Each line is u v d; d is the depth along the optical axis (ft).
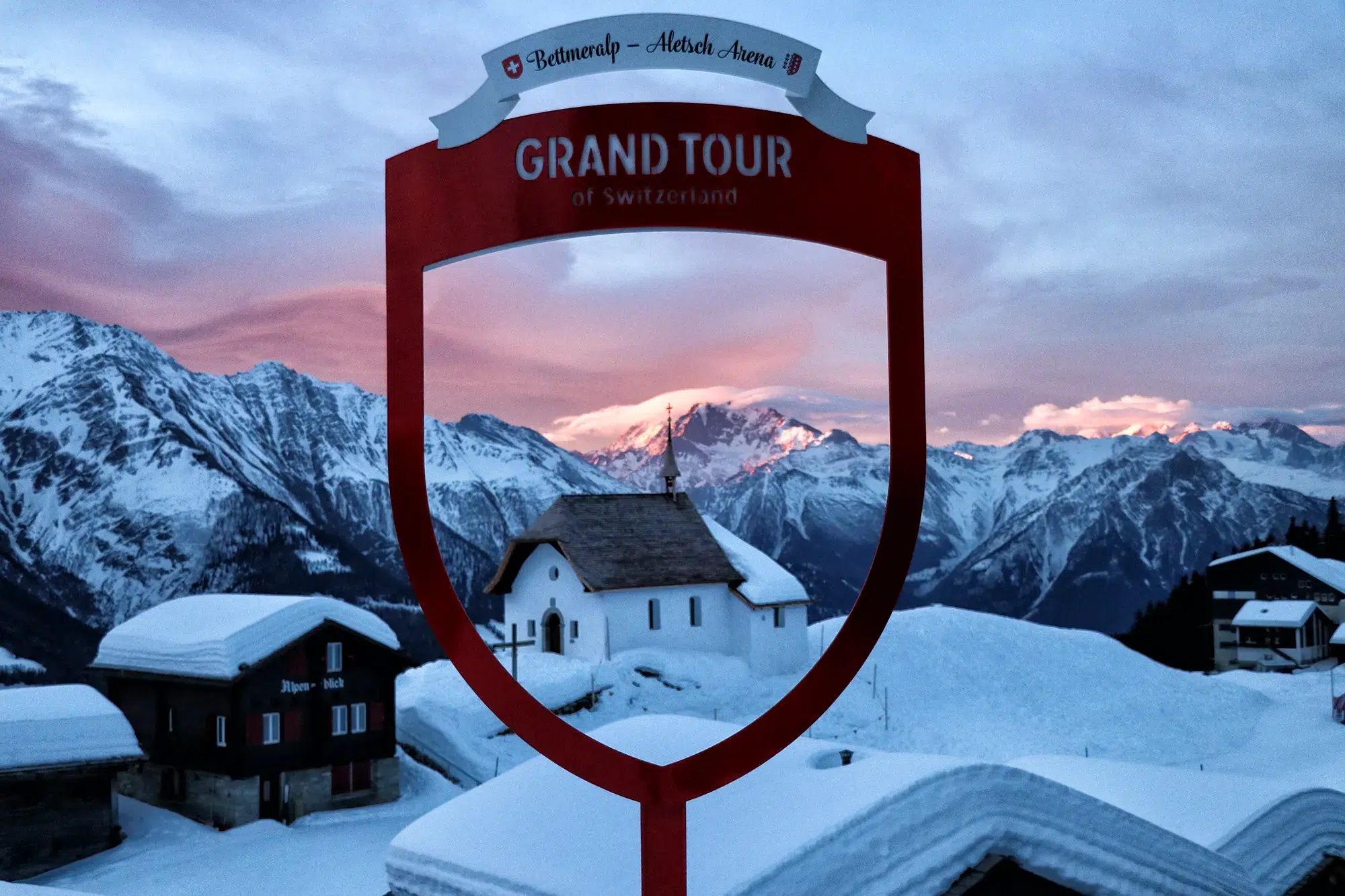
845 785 28.22
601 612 146.20
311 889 74.38
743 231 18.90
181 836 89.15
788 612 158.40
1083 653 179.63
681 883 19.97
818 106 19.11
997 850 28.63
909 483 19.65
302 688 96.32
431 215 18.89
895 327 19.43
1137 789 42.29
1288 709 160.35
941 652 170.40
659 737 35.63
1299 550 260.83
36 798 81.46
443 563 19.20
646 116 18.75
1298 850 39.75
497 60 18.80
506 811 31.32
